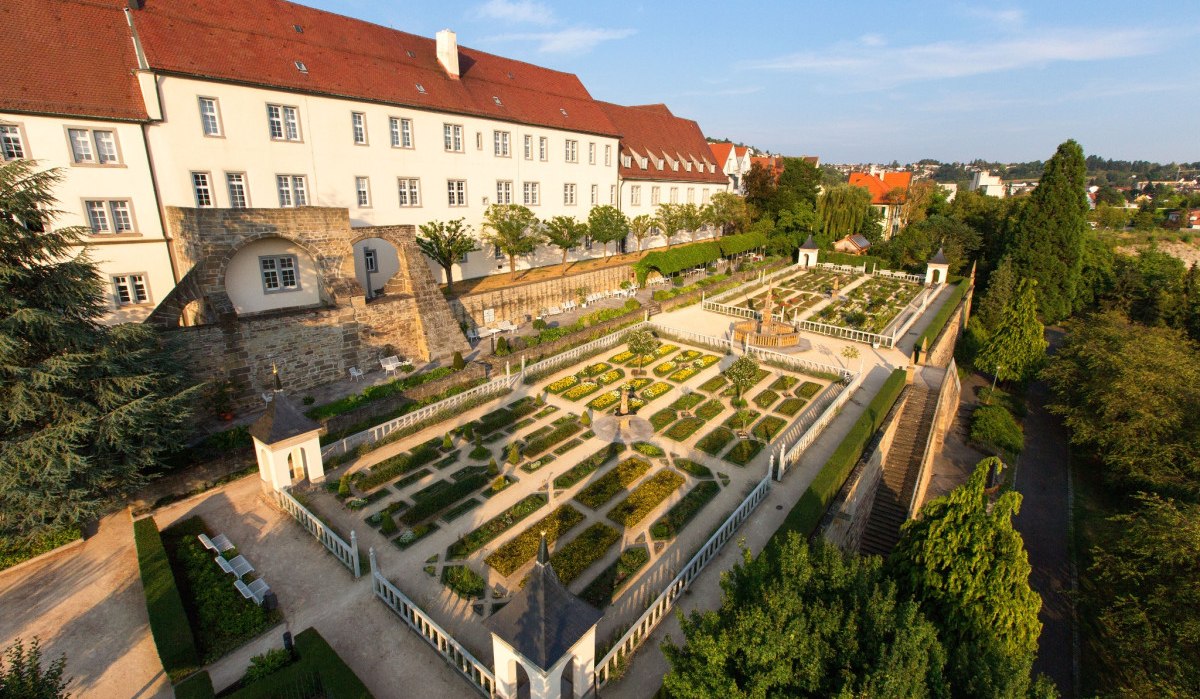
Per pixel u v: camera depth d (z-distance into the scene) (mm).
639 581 18000
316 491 22312
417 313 34094
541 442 26172
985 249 74375
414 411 27812
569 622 12406
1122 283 62969
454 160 45250
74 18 29812
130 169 30141
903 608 11602
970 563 14148
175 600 15984
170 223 31422
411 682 14352
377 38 43156
